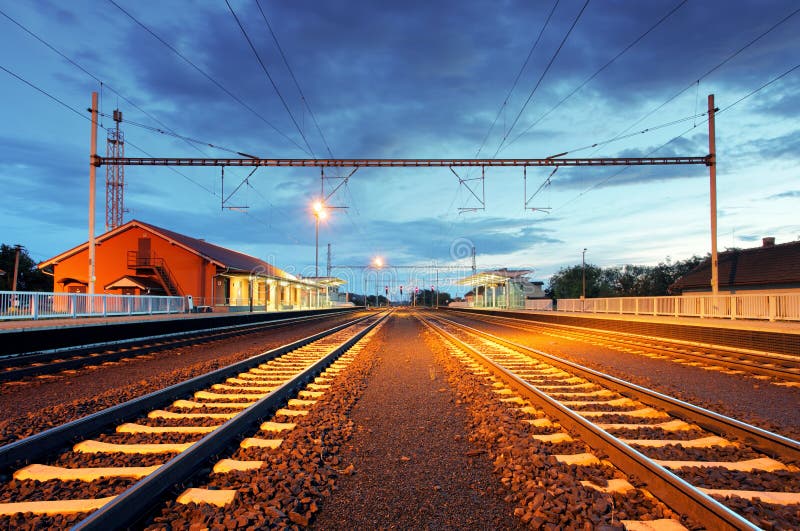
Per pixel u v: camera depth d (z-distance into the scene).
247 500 3.53
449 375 9.63
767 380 9.16
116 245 37.94
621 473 4.08
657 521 3.21
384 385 8.65
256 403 5.98
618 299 28.03
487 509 3.57
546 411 6.30
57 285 37.81
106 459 4.38
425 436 5.44
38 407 6.80
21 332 11.33
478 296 75.00
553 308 39.09
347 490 3.92
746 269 31.09
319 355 12.90
